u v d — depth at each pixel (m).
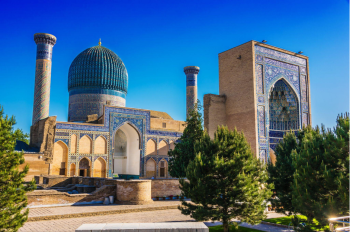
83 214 10.91
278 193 10.34
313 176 8.00
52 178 17.59
